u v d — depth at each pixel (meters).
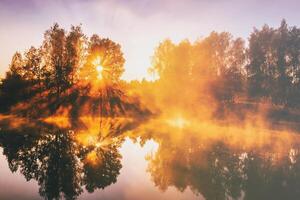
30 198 15.76
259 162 27.17
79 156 26.36
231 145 35.75
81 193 16.88
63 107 66.69
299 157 30.31
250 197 17.55
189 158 27.41
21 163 23.64
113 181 19.41
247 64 88.19
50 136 36.38
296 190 19.30
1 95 66.19
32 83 69.12
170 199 16.45
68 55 69.25
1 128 42.00
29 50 67.88
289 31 82.88
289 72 83.12
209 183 19.94
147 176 20.86
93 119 60.88
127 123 57.31
